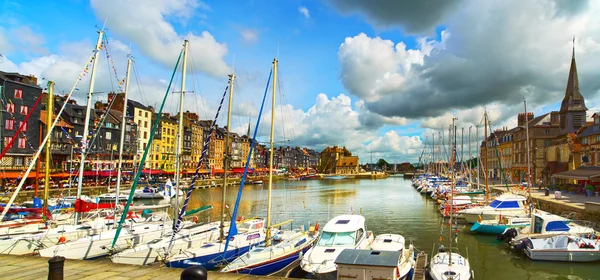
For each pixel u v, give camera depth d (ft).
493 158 294.25
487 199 125.18
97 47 71.97
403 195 214.69
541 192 151.94
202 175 304.71
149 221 82.02
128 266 34.63
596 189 129.90
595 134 147.64
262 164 536.01
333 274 48.26
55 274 25.09
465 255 68.39
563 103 204.03
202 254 55.88
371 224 106.73
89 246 61.11
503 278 55.52
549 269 59.11
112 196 148.66
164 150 287.48
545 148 206.49
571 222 78.13
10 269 35.01
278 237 67.46
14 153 155.74
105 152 220.64
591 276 55.72
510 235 77.46
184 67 73.56
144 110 263.70
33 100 166.81
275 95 68.69
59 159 186.09
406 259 55.26
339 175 529.86
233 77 70.28
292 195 213.25
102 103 254.27
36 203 92.48
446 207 116.98
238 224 75.97
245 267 52.06
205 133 367.86
